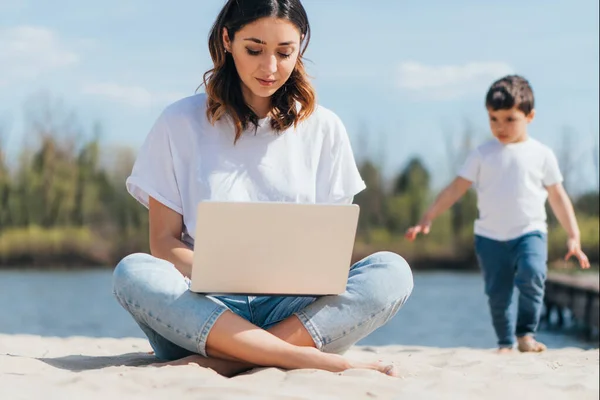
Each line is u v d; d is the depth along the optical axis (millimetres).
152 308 3207
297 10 3328
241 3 3303
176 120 3463
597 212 27625
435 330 10180
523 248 5688
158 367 3180
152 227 3473
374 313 3271
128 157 33250
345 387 2887
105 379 2939
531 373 3734
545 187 5934
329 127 3557
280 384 2912
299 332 3225
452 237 30906
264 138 3469
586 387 3244
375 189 32094
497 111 5797
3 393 2732
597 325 8188
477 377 3455
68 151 32906
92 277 24062
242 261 3057
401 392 2869
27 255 32000
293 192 3432
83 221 32625
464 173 5914
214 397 2701
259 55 3289
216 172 3408
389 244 31672
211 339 3172
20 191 32469
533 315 5668
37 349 4527
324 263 3117
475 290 18516
